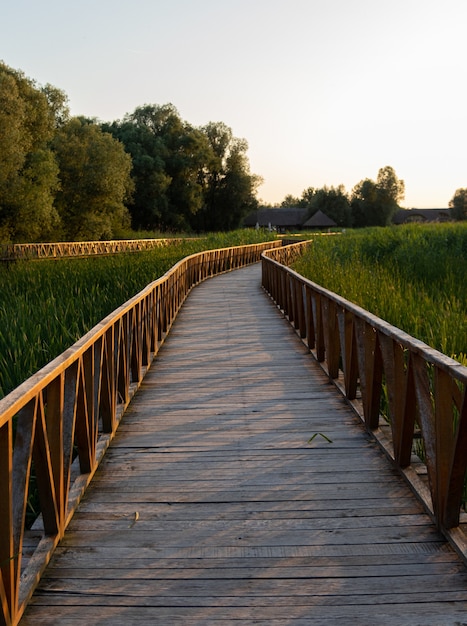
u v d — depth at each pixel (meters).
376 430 4.86
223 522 3.45
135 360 6.46
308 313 8.30
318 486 3.93
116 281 12.33
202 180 66.50
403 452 4.03
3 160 30.89
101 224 43.59
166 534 3.31
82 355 3.92
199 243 33.56
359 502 3.68
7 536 2.38
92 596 2.74
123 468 4.27
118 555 3.09
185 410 5.64
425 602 2.67
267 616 2.59
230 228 69.31
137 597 2.73
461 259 14.86
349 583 2.82
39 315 8.37
